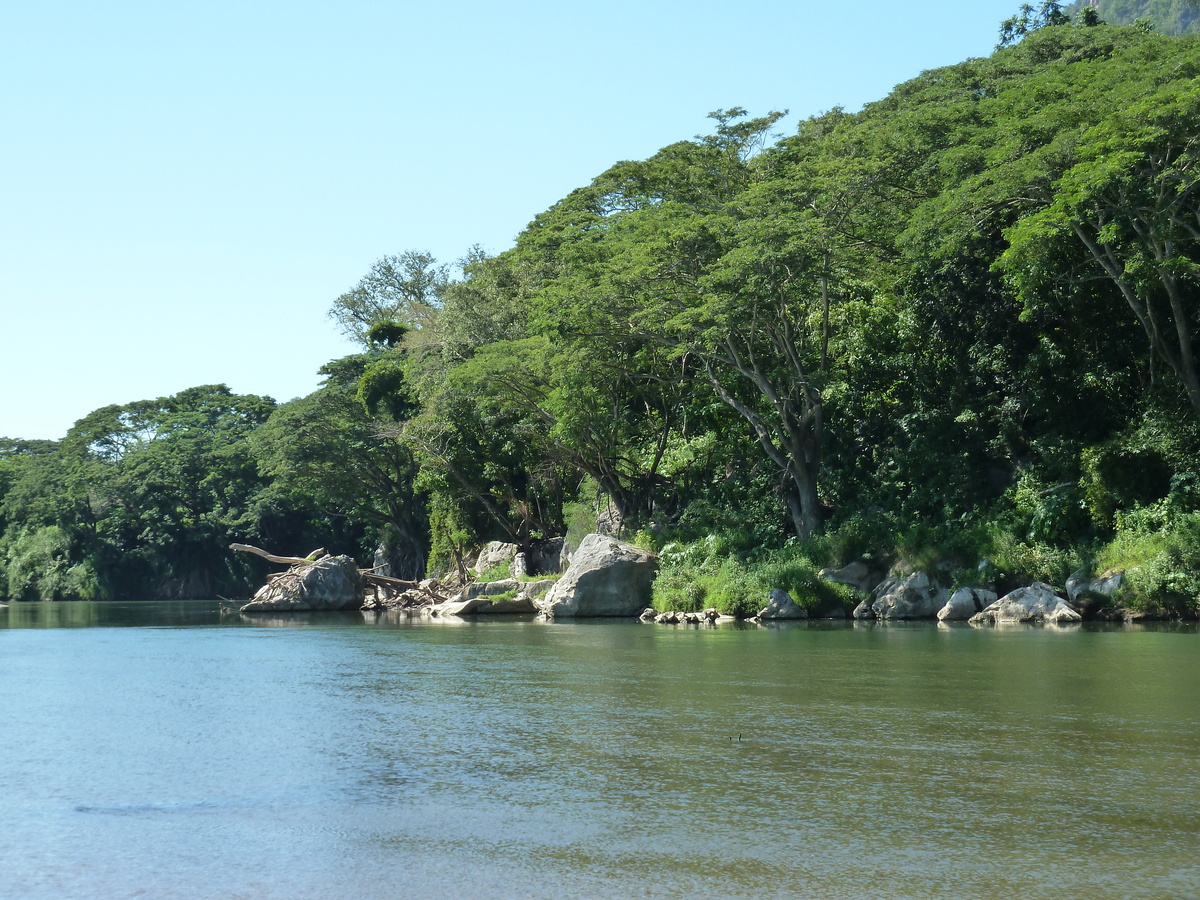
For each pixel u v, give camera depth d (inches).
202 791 392.2
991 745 446.3
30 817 358.6
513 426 2240.4
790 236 1462.8
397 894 275.7
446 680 719.7
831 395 1753.2
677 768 411.5
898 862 291.4
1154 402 1390.3
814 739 466.3
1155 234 1210.0
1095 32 1830.7
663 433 2078.0
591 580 1668.3
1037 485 1466.5
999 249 1592.0
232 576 4089.6
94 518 4340.6
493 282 2377.0
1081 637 994.7
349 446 3075.8
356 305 3887.8
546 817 343.9
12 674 828.0
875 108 2012.8
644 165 1936.5
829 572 1518.2
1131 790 366.6
